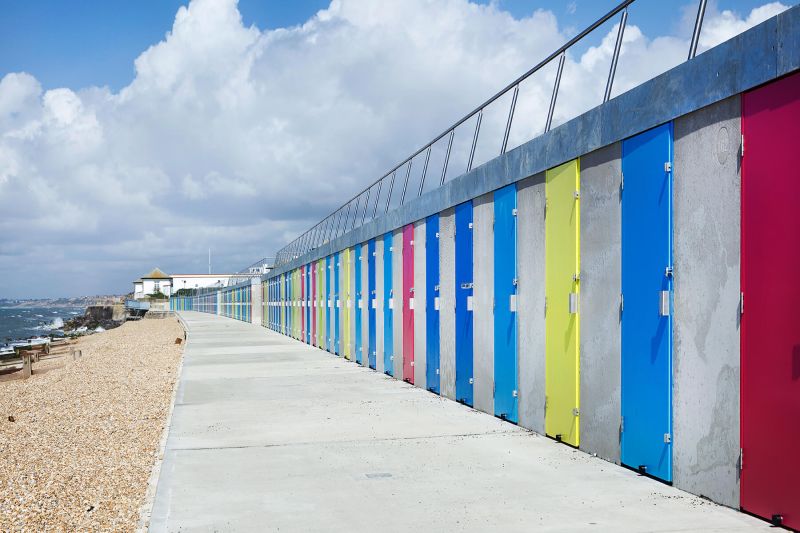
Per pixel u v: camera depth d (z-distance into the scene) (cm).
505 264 1062
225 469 762
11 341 7600
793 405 545
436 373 1371
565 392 888
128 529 573
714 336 631
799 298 539
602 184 806
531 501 635
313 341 2830
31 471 789
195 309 11325
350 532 555
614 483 696
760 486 577
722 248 623
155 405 1271
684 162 671
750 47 580
